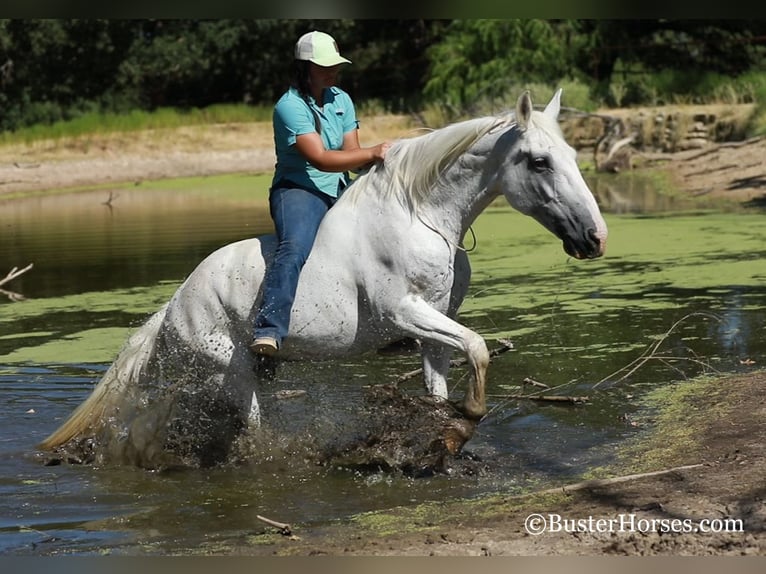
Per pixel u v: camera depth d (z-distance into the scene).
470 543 5.15
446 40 38.16
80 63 47.22
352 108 6.74
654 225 17.09
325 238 6.40
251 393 6.75
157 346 6.93
